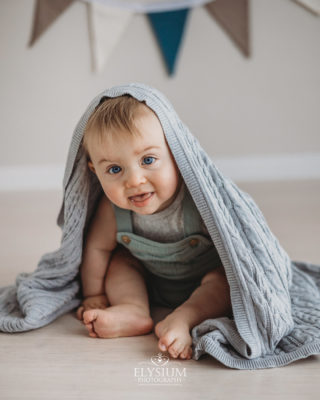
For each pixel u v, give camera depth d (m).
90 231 1.11
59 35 3.09
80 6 3.05
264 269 0.89
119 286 1.06
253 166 3.21
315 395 0.71
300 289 1.04
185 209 0.98
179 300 1.10
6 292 1.10
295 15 3.04
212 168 0.95
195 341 0.85
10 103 3.18
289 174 3.19
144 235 1.04
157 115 0.91
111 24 3.06
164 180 0.91
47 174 3.22
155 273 1.10
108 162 0.91
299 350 0.81
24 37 3.10
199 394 0.72
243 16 3.04
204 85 3.16
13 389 0.75
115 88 0.96
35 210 2.36
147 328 0.95
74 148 0.99
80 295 1.16
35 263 1.47
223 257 0.88
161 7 3.04
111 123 0.89
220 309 0.96
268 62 3.11
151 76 3.16
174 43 3.07
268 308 0.84
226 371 0.79
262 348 0.83
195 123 3.21
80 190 1.03
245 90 3.15
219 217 0.88
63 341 0.93
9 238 1.80
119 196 0.92
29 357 0.86
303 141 3.18
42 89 3.16
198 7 3.06
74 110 3.18
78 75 3.14
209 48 3.12
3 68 3.14
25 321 0.96
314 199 2.37
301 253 1.48
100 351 0.88
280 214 2.06
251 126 3.19
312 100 3.12
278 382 0.75
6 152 3.23
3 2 3.06
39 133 3.20
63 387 0.75
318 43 3.06
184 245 1.00
